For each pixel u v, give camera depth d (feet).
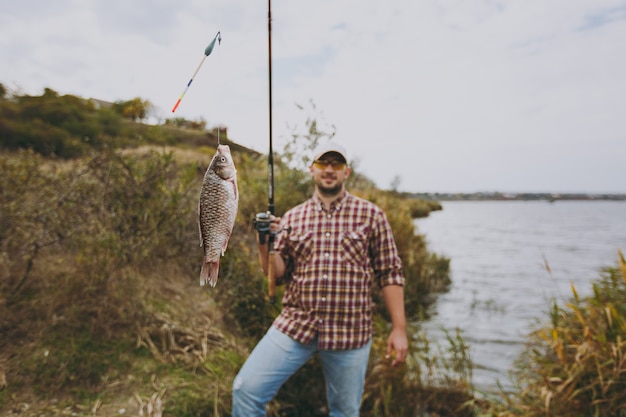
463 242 61.05
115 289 12.70
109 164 15.02
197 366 11.70
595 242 62.49
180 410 10.32
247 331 13.93
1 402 9.33
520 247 55.47
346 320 9.27
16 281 12.46
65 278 12.44
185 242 16.60
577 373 10.37
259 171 26.73
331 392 9.70
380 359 13.41
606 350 10.42
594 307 12.24
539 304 25.72
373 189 33.73
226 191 6.33
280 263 10.16
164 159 17.20
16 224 12.62
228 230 6.37
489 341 19.16
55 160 16.80
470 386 13.78
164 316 13.17
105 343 11.57
